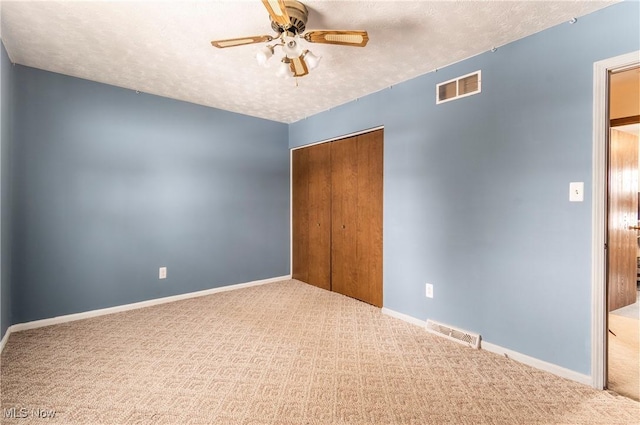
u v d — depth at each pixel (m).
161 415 1.71
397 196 3.13
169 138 3.62
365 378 2.06
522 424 1.64
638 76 2.46
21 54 2.56
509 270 2.31
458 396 1.87
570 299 2.03
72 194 3.03
